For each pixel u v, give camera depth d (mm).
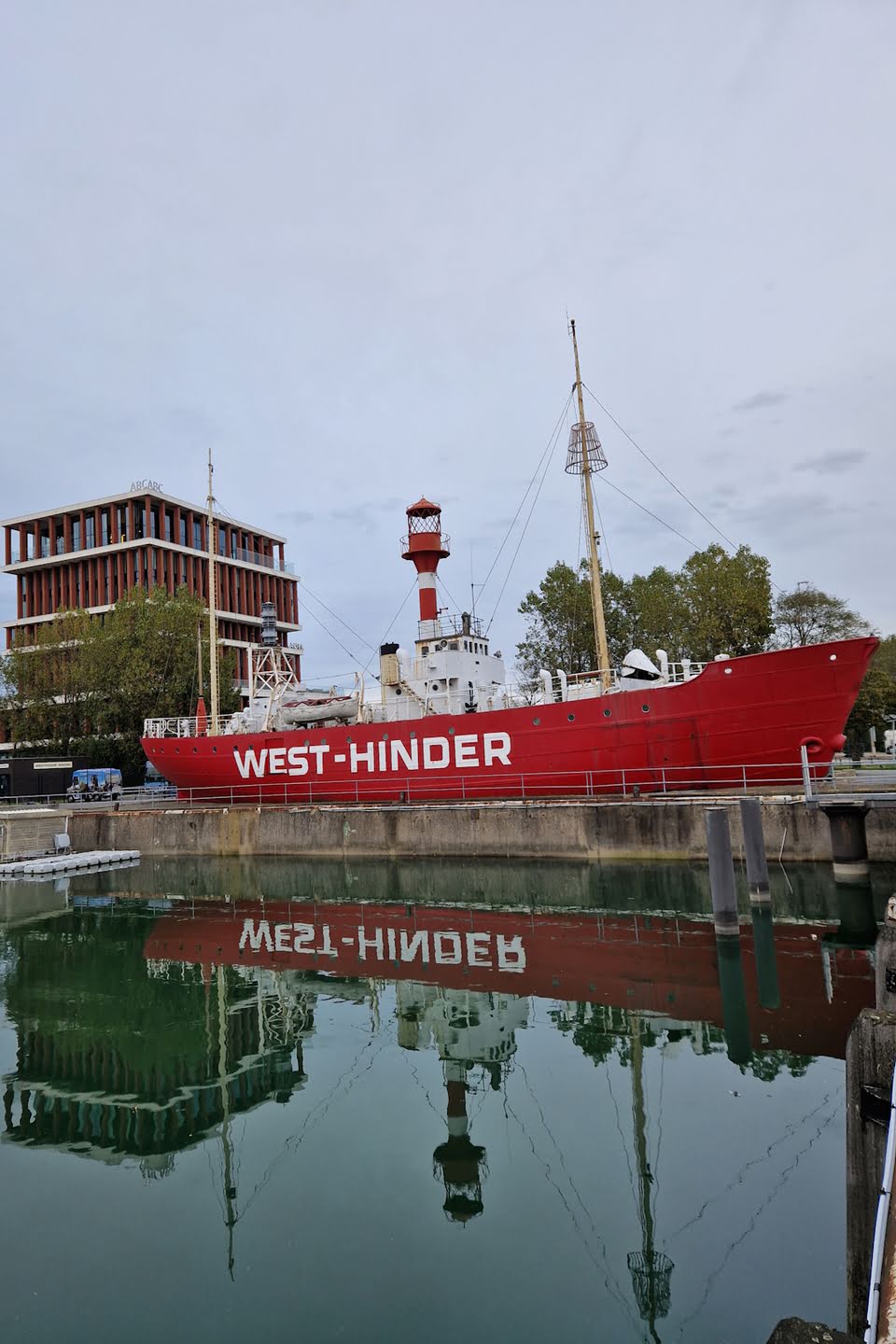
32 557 76125
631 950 16203
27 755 58875
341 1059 11578
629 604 47688
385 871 26391
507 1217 7430
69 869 30203
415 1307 6230
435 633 33656
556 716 27031
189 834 32219
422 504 34219
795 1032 11445
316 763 31859
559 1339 5820
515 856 25984
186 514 75250
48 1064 11984
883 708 47062
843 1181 7676
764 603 40594
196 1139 9461
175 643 55625
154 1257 7145
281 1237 7363
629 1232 7062
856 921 17312
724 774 24703
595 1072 10461
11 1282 6812
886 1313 4086
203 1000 14883
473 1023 12664
